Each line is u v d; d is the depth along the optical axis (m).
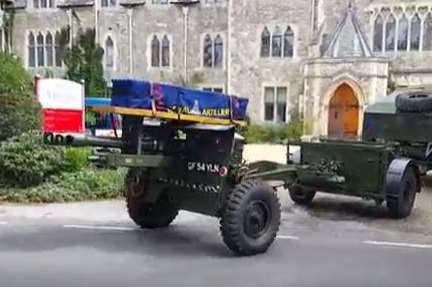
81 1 28.62
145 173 6.71
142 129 6.09
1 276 5.32
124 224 7.68
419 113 11.18
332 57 23.14
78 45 28.05
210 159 6.13
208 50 26.89
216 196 6.08
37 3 29.53
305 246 6.60
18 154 9.45
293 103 25.33
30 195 9.27
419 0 23.16
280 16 25.45
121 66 28.25
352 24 23.38
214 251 6.31
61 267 5.63
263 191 6.19
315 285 5.16
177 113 5.85
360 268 5.71
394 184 8.21
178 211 7.73
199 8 26.94
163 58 27.66
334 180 8.48
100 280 5.23
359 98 22.62
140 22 27.89
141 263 5.80
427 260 6.05
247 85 26.06
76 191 9.55
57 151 9.98
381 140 11.27
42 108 10.65
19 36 29.86
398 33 23.64
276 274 5.47
